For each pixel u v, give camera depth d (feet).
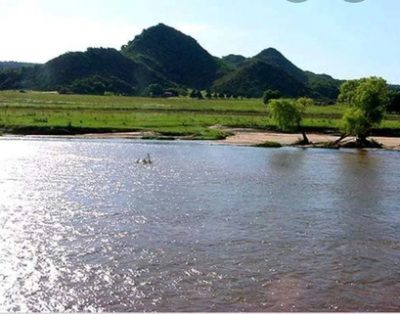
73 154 239.71
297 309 63.77
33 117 374.43
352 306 65.05
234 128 386.93
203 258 82.79
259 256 84.48
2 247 86.28
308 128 381.19
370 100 316.19
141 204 125.29
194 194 141.18
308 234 99.55
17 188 143.95
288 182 168.25
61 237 93.50
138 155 241.76
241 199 135.13
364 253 87.40
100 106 517.14
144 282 71.97
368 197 142.00
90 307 63.77
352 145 314.76
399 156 264.72
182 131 347.97
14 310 62.49
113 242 91.04
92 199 130.41
